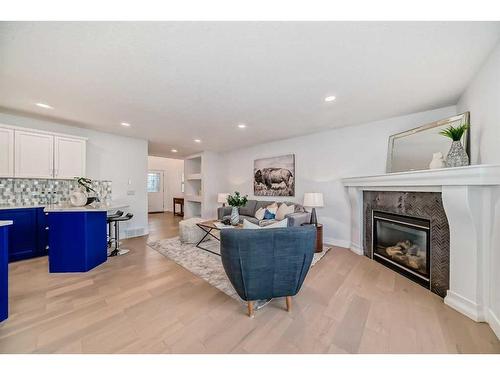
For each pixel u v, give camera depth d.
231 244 1.66
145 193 4.93
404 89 2.37
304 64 1.88
